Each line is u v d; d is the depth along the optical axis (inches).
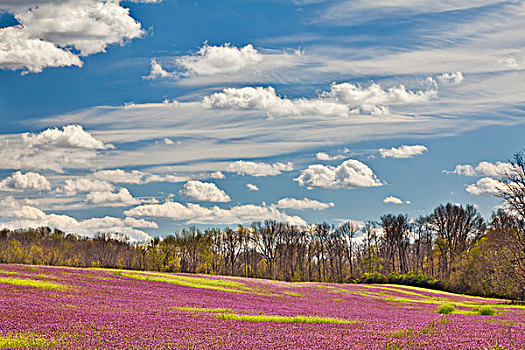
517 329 834.2
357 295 2509.8
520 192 2300.7
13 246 5059.1
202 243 4872.0
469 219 4291.3
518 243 2470.5
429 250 4704.7
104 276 2139.5
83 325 730.8
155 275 2598.4
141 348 555.5
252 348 573.3
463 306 2091.5
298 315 1168.8
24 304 981.2
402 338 691.4
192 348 563.5
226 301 1539.1
